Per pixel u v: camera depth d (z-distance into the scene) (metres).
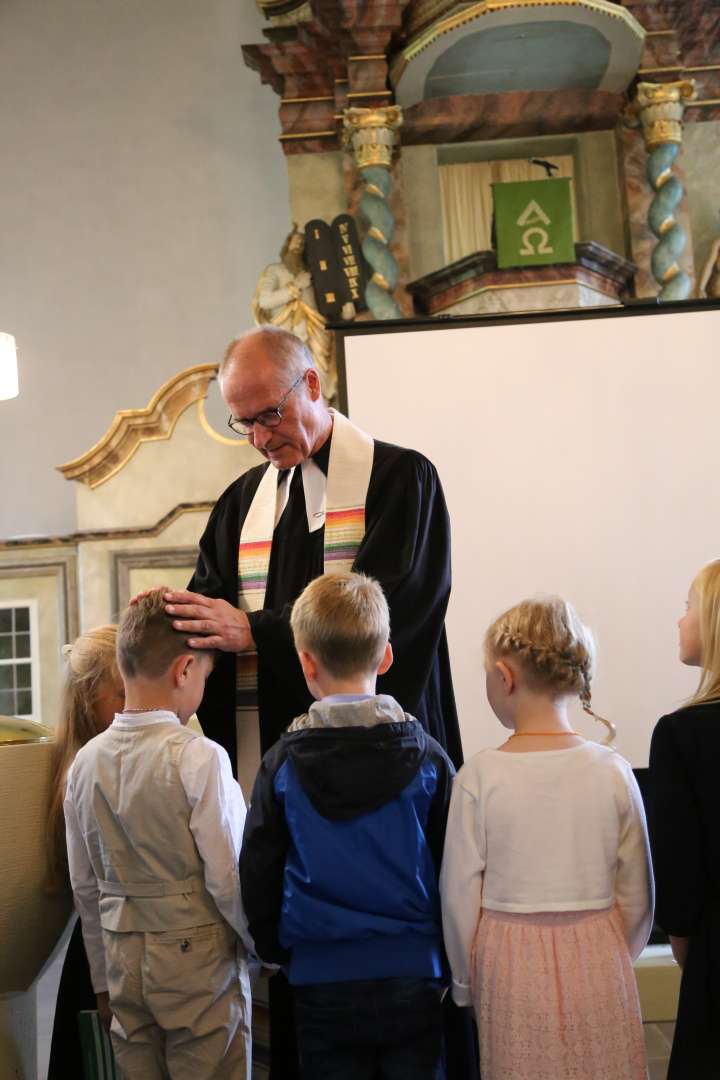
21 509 5.83
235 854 1.79
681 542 4.14
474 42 5.11
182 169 6.07
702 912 1.71
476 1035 2.04
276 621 1.98
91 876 1.90
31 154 6.11
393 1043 1.66
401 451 2.29
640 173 5.55
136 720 1.84
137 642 1.86
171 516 5.05
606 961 1.67
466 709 4.12
